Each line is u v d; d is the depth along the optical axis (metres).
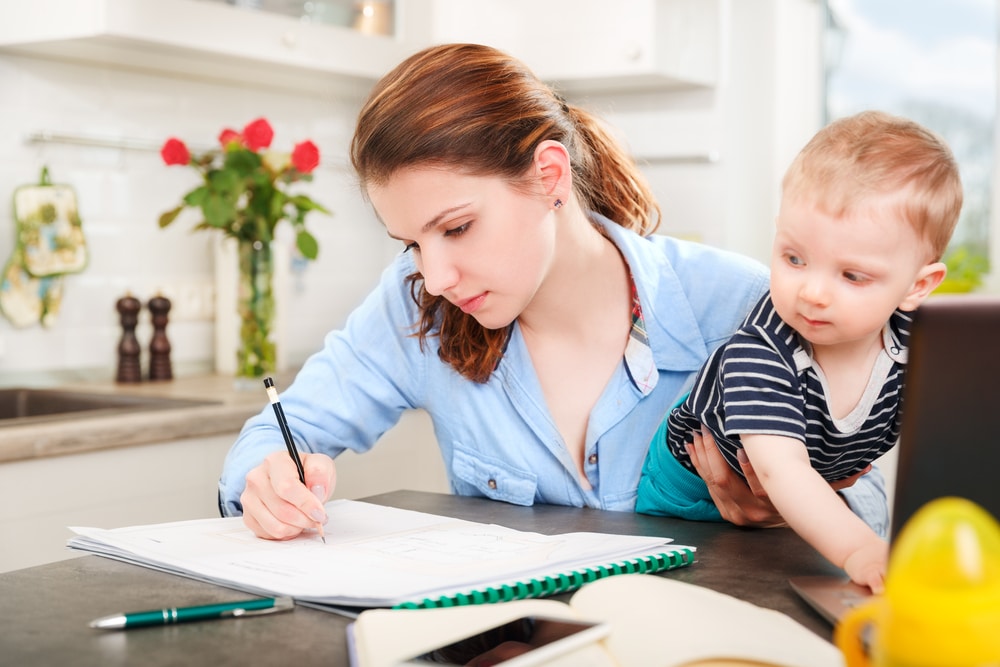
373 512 1.25
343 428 1.46
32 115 2.57
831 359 1.07
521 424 1.43
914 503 0.73
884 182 0.92
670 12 3.00
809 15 3.33
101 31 2.24
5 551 1.99
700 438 1.23
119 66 2.70
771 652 0.67
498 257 1.14
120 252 2.77
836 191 0.94
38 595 0.94
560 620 0.72
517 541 1.07
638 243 1.42
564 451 1.40
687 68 3.10
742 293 1.46
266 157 2.63
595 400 1.42
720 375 1.11
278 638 0.81
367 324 1.48
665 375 1.43
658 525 1.23
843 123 1.00
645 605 0.74
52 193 2.58
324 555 1.03
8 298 2.54
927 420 0.72
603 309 1.41
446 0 3.15
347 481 2.60
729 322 1.46
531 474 1.42
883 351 1.07
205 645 0.79
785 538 1.14
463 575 0.92
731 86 3.30
